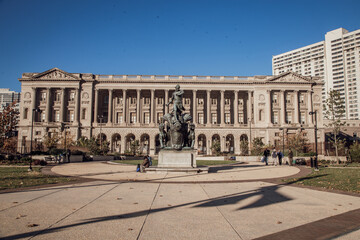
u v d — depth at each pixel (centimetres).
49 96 8419
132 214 890
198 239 667
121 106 8988
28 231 711
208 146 8550
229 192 1323
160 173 2181
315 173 2406
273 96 8950
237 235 700
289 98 9006
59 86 8444
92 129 8431
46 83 8444
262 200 1135
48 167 3144
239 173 2378
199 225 779
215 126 8656
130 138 8862
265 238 680
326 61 17775
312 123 8756
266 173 2394
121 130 8512
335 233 720
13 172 2380
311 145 7238
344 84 16600
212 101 9256
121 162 4222
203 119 9100
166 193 1283
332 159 4784
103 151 6069
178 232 716
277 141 7725
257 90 8838
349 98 16338
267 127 8556
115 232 710
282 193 1306
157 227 756
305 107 8944
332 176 2122
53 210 934
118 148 8875
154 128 8550
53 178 1897
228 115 9156
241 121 9088
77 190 1363
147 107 9044
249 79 8938
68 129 8212
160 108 8981
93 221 806
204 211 940
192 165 2270
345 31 17450
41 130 8156
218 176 2080
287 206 1028
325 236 696
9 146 4294
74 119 8419
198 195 1236
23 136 8206
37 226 755
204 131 8612
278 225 788
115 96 9144
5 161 3919
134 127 8544
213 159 5800
